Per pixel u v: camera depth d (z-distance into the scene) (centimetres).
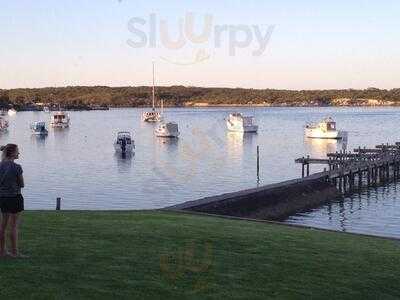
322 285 1116
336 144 9119
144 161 6694
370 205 3906
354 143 9344
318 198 3894
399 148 6394
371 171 4981
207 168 5997
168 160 6756
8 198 1077
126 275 1065
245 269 1174
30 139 10200
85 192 4431
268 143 9238
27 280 989
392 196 4306
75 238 1347
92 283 1004
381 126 13888
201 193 4388
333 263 1280
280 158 7075
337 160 5150
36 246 1236
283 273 1170
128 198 4125
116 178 5262
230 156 7219
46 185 4825
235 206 2997
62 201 4009
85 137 10675
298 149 8300
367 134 11319
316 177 4031
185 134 10188
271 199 3372
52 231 1424
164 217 1820
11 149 1067
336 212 3644
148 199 4075
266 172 5744
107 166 6250
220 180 5144
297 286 1095
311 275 1173
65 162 6662
